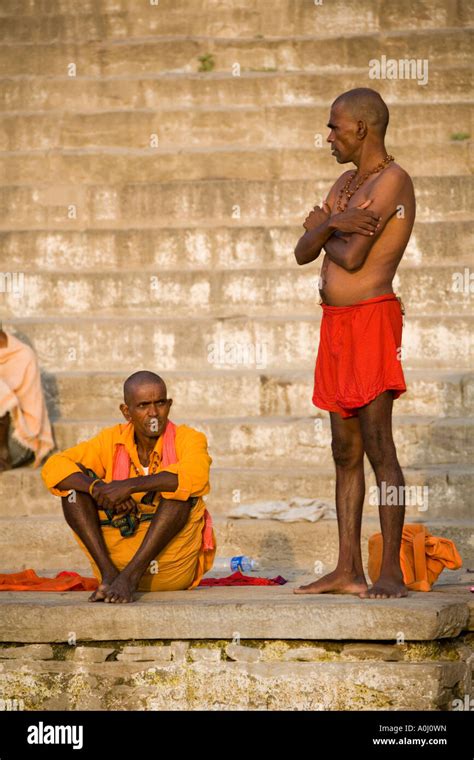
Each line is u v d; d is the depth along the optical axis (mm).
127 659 13461
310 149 26250
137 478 13844
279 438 20766
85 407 22078
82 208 25797
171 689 13383
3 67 29062
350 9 29344
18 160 26594
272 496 19750
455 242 23906
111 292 24078
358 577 14094
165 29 29797
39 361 23078
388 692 12992
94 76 28969
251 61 28891
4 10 30109
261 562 18562
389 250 13539
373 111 13703
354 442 13961
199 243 24688
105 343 22969
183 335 22812
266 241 24531
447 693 13156
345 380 13602
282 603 13227
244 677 13289
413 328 22469
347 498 14086
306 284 23641
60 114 27469
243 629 13203
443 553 14703
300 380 21625
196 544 14477
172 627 13281
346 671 13094
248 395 21781
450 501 19344
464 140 26422
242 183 25344
